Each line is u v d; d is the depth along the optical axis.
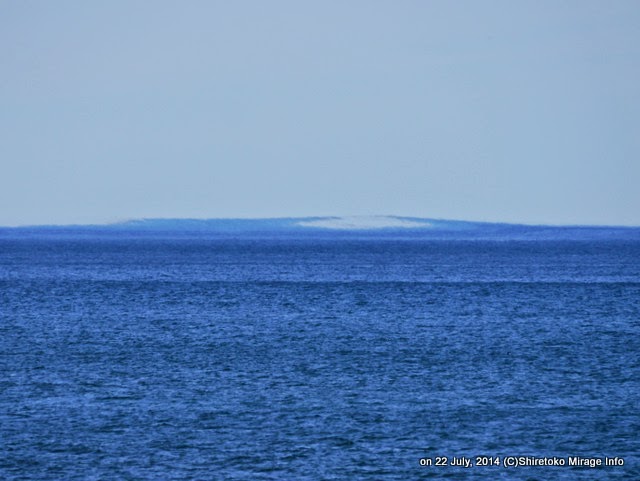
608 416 135.75
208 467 112.12
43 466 112.50
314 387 156.25
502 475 110.19
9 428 128.75
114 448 119.44
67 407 141.12
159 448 119.44
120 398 147.50
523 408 140.88
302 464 113.25
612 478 109.50
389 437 124.69
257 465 112.94
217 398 147.50
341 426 129.75
